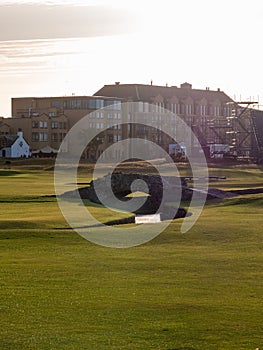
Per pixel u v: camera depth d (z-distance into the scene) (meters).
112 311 25.30
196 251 38.53
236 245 40.66
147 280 30.70
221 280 30.78
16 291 28.22
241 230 45.94
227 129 176.50
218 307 25.94
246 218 53.53
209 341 22.03
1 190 80.38
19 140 191.25
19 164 150.25
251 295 27.89
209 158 158.88
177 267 33.75
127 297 27.39
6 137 192.50
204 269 33.28
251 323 23.91
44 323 23.78
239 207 63.75
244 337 22.45
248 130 172.62
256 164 152.38
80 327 23.34
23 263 34.28
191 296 27.67
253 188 88.62
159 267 33.72
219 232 45.19
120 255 37.06
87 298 27.19
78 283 29.88
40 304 26.19
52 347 21.34
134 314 24.94
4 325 23.53
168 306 26.05
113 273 32.16
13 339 22.06
